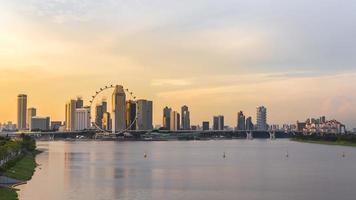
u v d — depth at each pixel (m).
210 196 191.38
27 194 187.88
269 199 185.38
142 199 182.88
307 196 191.88
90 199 181.38
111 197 186.62
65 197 184.75
